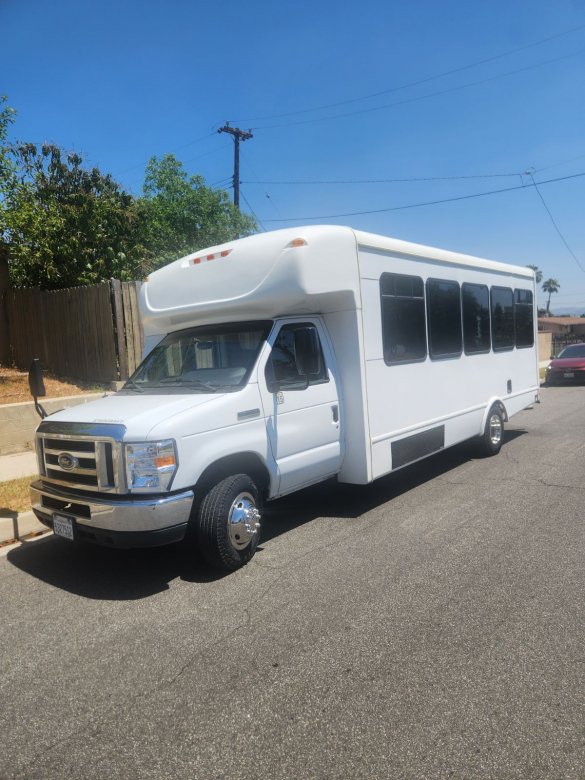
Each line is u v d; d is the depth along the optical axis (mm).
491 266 8812
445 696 3221
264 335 5539
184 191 20422
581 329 71688
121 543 4496
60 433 4875
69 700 3336
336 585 4672
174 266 6367
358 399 6113
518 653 3609
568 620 3984
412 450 6969
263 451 5250
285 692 3316
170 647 3859
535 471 8055
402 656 3629
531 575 4719
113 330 11188
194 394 5180
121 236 15977
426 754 2793
